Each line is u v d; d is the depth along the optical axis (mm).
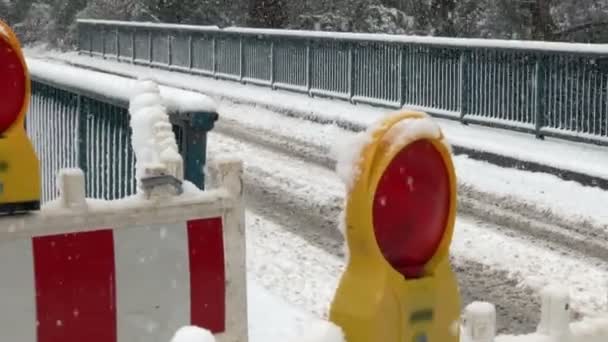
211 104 4805
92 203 3043
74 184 3004
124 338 3109
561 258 8641
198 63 26094
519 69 14422
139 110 3600
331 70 19828
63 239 2986
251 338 5844
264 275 7836
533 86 14148
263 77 22641
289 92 21422
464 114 15656
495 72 14953
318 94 20266
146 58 29625
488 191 11625
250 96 21047
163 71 28031
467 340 2055
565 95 13562
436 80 16375
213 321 3275
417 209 1872
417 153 1846
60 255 2986
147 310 3146
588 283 7855
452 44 15664
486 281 7977
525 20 31328
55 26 41469
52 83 7055
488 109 15164
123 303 3104
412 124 1792
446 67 16078
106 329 3076
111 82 5887
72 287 3014
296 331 6035
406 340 1860
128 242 3102
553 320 2186
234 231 3301
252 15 31672
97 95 5996
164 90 5102
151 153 3482
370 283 1812
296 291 7391
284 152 14906
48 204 2988
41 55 38156
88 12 39406
